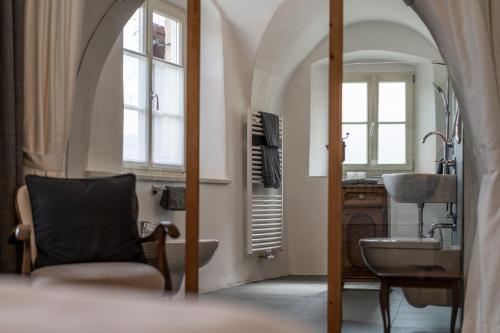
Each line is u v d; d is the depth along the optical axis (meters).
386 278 3.67
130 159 4.83
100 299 0.69
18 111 3.66
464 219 3.59
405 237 3.68
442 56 3.55
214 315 0.63
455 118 3.67
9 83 3.60
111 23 4.55
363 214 3.73
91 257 3.17
